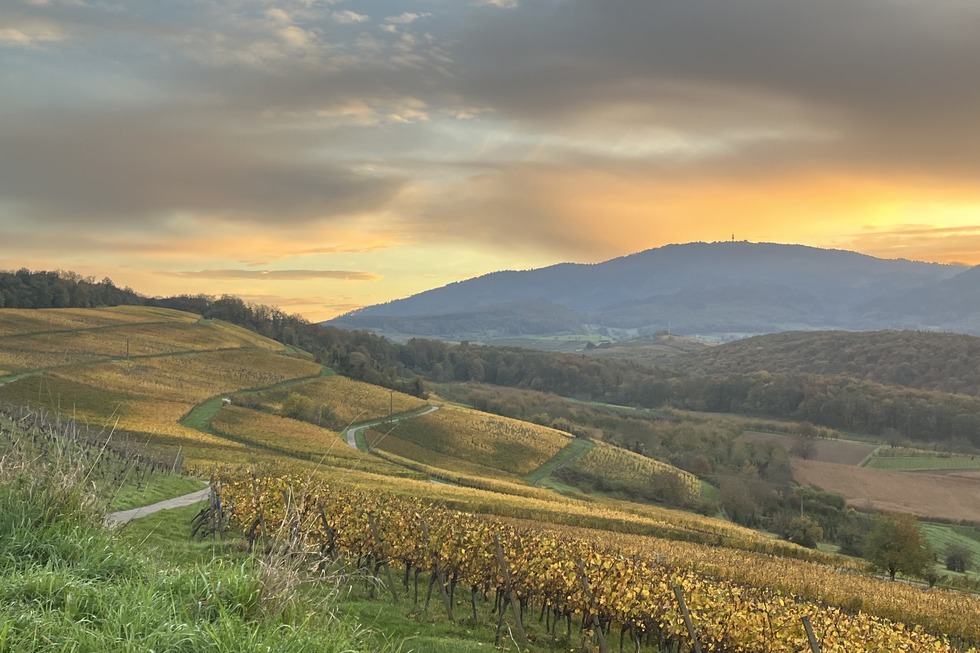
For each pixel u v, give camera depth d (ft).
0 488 28.14
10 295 537.65
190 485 136.67
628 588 57.62
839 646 54.85
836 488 369.50
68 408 277.44
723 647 54.90
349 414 397.80
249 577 24.79
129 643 18.89
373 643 32.14
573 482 363.97
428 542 59.98
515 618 65.26
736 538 212.43
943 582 201.87
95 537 27.37
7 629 18.33
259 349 539.70
